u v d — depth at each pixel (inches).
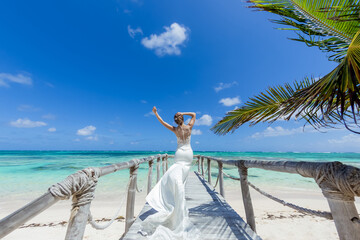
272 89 116.7
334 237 153.9
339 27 72.2
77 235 46.6
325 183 37.8
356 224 32.9
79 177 45.6
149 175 164.7
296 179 466.0
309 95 64.7
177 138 112.5
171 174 98.7
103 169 58.7
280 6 79.8
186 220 90.0
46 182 413.4
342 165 35.1
